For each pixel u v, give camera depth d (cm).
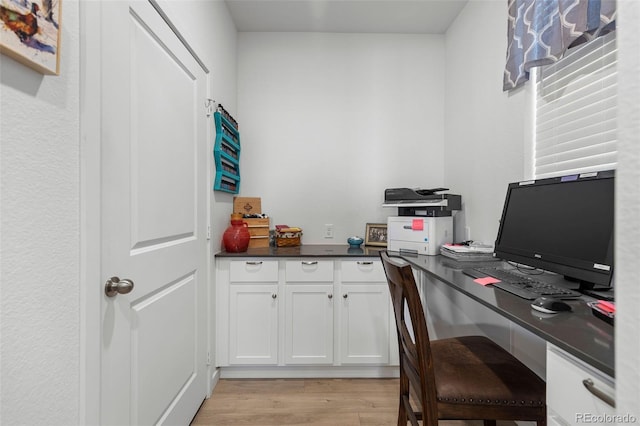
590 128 121
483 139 191
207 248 175
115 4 93
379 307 197
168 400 127
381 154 253
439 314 197
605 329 71
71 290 75
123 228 96
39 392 66
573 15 115
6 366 59
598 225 95
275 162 250
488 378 102
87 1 80
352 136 253
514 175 160
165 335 125
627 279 30
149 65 113
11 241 60
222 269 192
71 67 75
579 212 103
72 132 76
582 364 64
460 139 222
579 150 125
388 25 242
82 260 78
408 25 242
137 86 105
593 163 120
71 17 75
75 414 76
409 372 117
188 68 148
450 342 128
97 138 84
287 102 250
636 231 30
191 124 152
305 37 250
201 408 166
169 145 129
